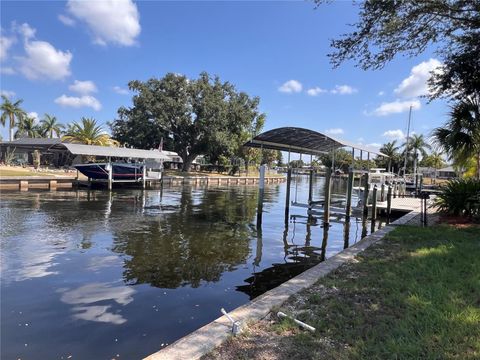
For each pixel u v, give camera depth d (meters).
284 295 4.95
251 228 14.53
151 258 9.42
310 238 13.02
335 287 5.27
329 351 3.40
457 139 12.24
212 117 44.88
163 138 46.44
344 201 22.45
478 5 9.48
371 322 4.00
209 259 9.57
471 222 11.30
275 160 74.50
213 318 5.77
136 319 5.66
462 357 3.16
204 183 42.84
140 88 45.53
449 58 11.19
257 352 3.44
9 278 7.50
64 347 4.74
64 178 31.02
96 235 12.09
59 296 6.58
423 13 9.85
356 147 14.85
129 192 28.50
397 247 7.81
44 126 69.00
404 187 28.28
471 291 4.81
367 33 10.27
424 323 3.85
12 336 5.02
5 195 22.95
